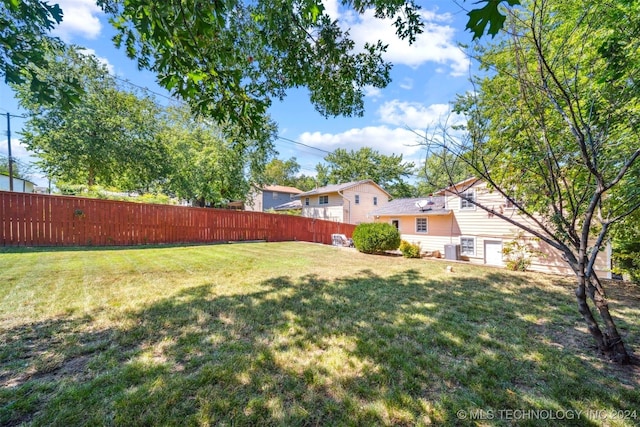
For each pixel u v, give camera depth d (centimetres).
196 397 171
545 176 273
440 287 467
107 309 307
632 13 239
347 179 2894
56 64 946
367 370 208
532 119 279
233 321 291
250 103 251
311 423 155
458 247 1076
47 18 168
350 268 617
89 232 802
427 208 1235
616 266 545
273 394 177
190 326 275
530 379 203
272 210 2477
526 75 253
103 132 1275
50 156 1209
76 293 354
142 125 1474
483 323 309
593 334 243
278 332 269
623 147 257
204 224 1060
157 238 940
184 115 1577
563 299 411
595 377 206
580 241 240
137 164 1441
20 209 698
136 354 218
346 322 299
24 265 495
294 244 1086
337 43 296
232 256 711
